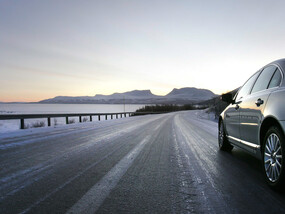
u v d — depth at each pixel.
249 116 4.04
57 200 2.82
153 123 17.89
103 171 4.15
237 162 4.88
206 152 6.00
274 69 3.83
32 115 14.94
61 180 3.62
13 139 8.47
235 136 4.98
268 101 3.40
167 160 5.05
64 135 9.73
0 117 12.77
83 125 15.90
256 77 4.55
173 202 2.77
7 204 2.70
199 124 17.25
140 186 3.35
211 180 3.63
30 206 2.64
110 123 18.00
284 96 3.02
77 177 3.78
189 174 3.97
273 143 3.15
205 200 2.82
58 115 17.52
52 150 6.23
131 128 13.23
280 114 2.95
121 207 2.62
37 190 3.17
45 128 13.49
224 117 5.84
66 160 5.03
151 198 2.89
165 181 3.58
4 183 3.47
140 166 4.52
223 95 5.52
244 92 4.96
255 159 5.16
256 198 2.88
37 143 7.47
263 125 3.47
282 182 2.90
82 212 2.49
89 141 7.94
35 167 4.42
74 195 2.98
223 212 2.49
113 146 6.90
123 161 4.95
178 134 10.19
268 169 3.26
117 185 3.39
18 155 5.55
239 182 3.53
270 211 2.50
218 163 4.77
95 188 3.25
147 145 7.10
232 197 2.91
